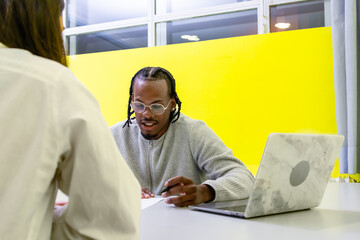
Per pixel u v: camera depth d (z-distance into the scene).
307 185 0.95
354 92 2.36
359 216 0.91
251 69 2.75
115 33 3.75
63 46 0.57
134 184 0.53
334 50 2.46
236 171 1.21
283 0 3.05
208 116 2.86
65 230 0.49
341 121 2.43
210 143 1.40
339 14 2.46
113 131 1.56
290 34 2.65
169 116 1.46
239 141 2.76
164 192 1.06
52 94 0.46
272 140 0.81
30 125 0.45
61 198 0.99
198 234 0.73
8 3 0.51
